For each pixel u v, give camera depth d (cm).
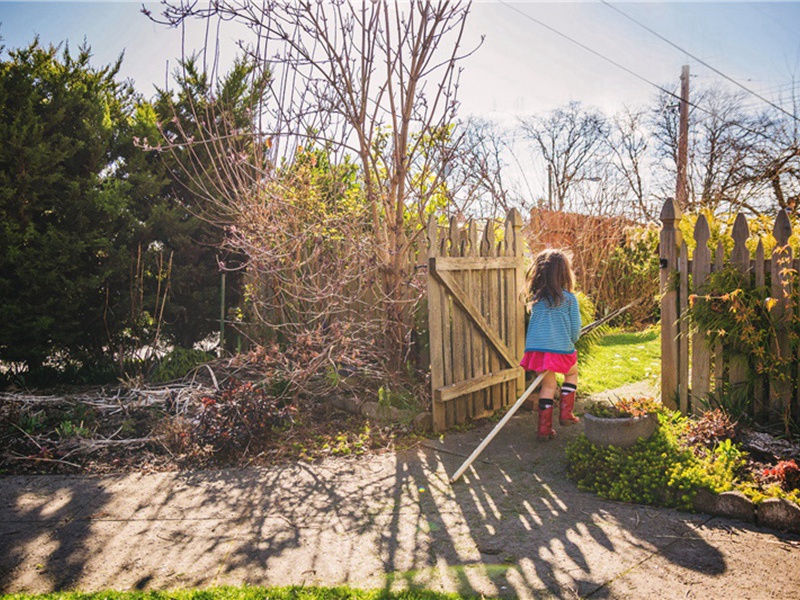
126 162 826
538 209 1403
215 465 461
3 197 694
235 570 295
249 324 775
